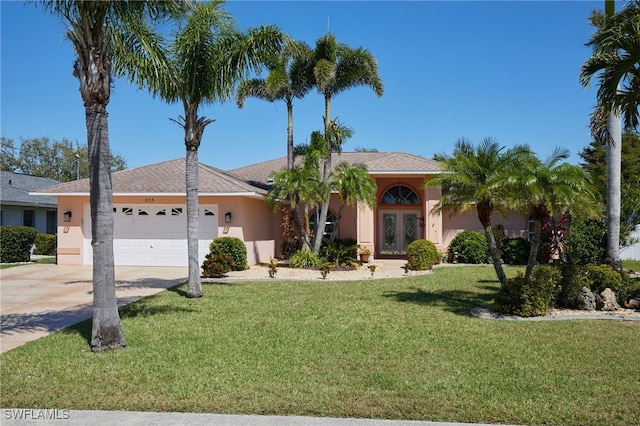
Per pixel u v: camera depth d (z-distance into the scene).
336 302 12.23
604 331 9.03
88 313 11.12
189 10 8.95
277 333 8.87
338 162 27.41
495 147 11.26
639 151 29.02
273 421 4.97
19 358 7.33
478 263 22.41
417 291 14.16
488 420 5.05
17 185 31.20
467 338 8.48
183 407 5.39
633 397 5.70
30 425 4.90
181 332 8.96
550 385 6.12
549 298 10.57
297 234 23.14
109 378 6.39
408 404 5.48
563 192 9.77
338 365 6.94
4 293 14.04
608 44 10.53
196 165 13.27
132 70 12.22
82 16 7.46
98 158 7.82
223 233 19.98
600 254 18.97
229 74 13.02
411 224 24.91
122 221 20.62
